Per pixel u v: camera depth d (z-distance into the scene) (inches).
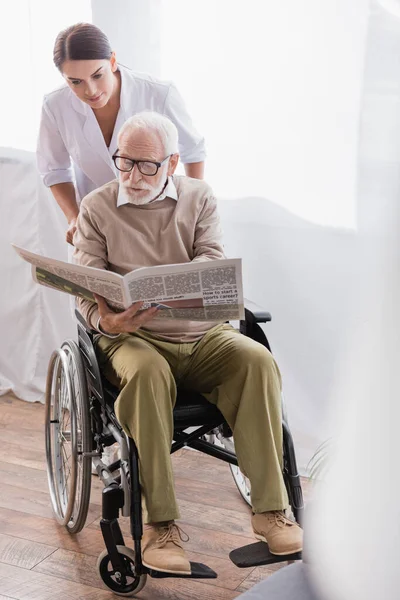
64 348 88.0
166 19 102.7
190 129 93.9
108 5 104.7
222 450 79.1
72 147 93.4
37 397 125.8
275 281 103.8
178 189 81.5
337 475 37.4
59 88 91.3
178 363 79.9
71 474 82.8
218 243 81.2
